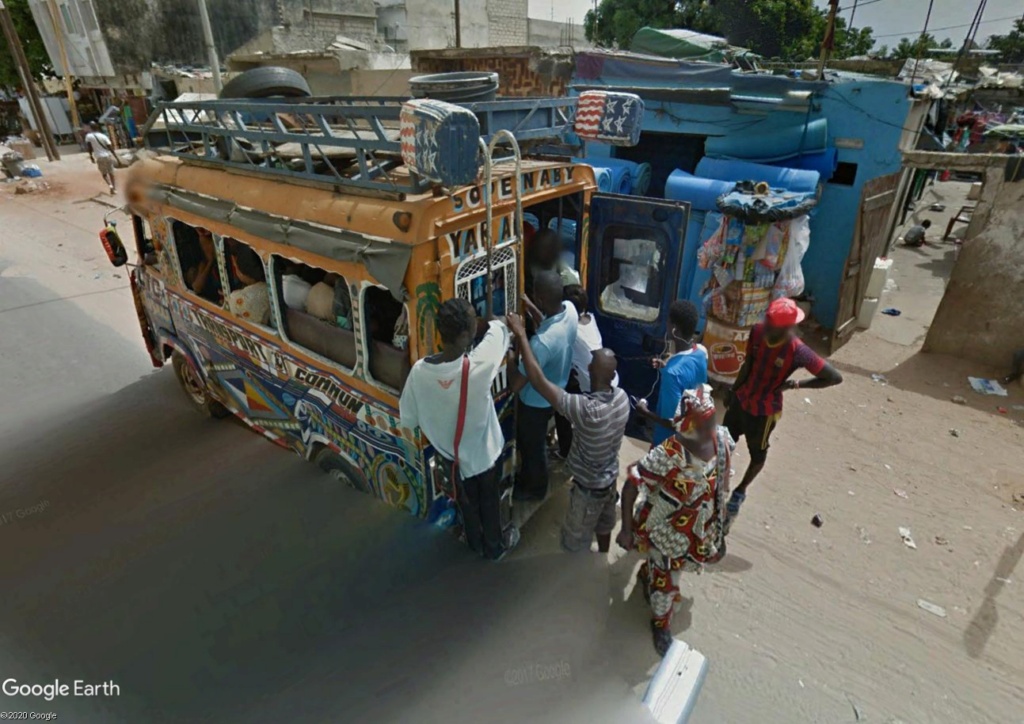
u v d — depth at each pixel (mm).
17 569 3688
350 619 3283
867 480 4535
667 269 3936
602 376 3076
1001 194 5797
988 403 5617
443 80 3078
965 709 2857
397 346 3086
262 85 4121
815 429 5234
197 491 4273
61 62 21672
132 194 4668
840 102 6664
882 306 8047
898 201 8586
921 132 7980
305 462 4453
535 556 3742
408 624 3258
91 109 22953
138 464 4684
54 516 4148
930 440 5047
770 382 3588
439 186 2777
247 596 3418
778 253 5199
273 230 3211
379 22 23547
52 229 11953
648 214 3854
